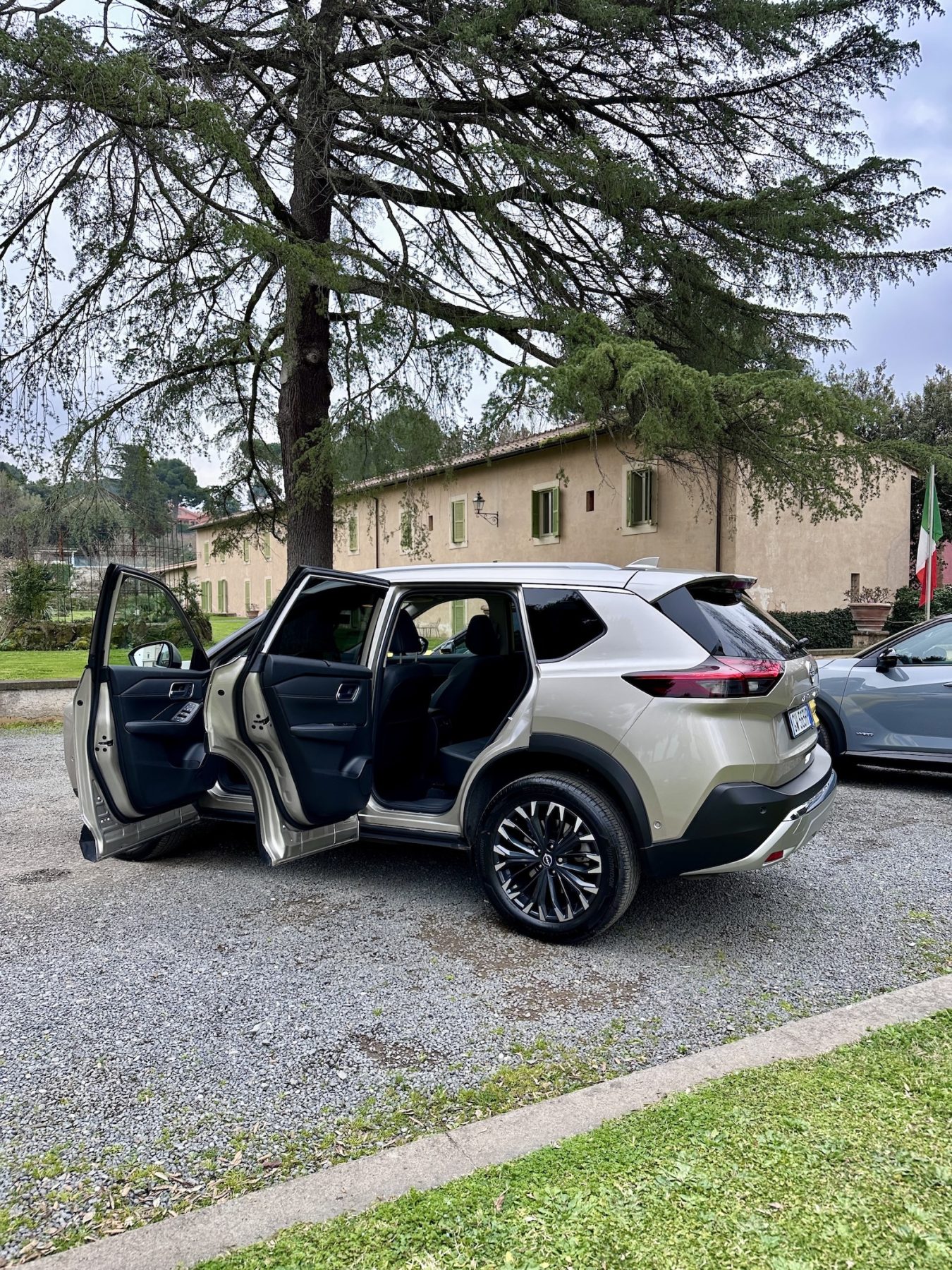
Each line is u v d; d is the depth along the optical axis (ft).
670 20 27.73
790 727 11.60
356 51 29.91
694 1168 6.31
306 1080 8.12
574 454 63.36
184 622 14.90
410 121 29.07
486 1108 7.63
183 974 10.55
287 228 28.73
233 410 41.19
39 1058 8.52
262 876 14.60
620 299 33.27
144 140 23.94
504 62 27.61
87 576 74.18
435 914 12.75
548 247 32.07
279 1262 5.50
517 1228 5.72
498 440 28.43
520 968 10.77
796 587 53.83
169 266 30.76
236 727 11.68
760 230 29.73
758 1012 9.55
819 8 27.09
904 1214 5.74
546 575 12.42
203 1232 5.86
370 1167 6.56
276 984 10.25
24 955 11.13
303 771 11.92
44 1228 6.11
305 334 33.65
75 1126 7.39
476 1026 9.21
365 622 14.15
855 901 13.34
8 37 21.36
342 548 94.22
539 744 11.62
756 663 10.84
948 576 72.08
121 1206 6.33
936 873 14.71
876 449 27.40
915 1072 7.72
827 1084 7.53
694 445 27.94
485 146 26.96
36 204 27.20
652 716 10.80
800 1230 5.60
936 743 20.17
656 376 24.82
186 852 16.02
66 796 21.93
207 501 45.34
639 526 57.41
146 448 37.17
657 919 12.56
